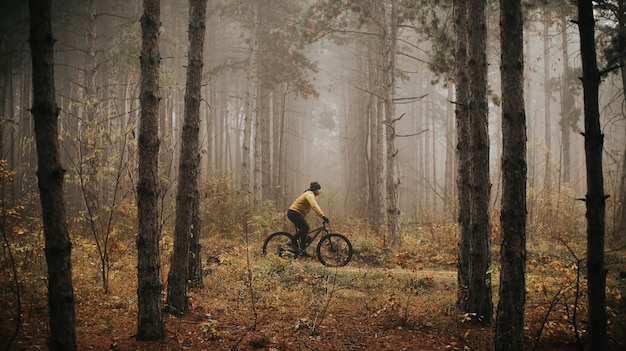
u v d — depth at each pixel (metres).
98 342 4.64
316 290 7.54
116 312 5.70
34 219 8.70
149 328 4.75
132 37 15.31
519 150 4.17
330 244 10.27
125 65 16.17
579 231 14.88
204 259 9.90
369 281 8.34
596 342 3.70
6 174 8.32
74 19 18.16
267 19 19.83
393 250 11.85
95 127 7.46
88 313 5.56
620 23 13.02
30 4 3.15
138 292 4.79
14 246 6.72
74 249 8.73
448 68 9.80
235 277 7.92
